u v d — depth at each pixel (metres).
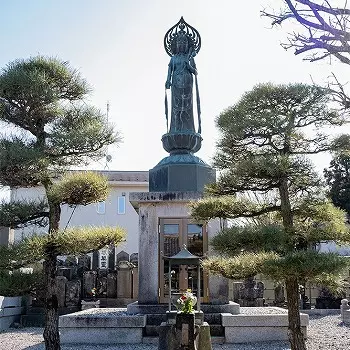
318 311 24.38
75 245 10.30
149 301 15.06
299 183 10.35
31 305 20.98
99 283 23.81
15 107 11.16
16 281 10.45
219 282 15.08
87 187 10.63
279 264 8.75
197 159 16.44
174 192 15.28
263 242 9.66
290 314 9.65
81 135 10.70
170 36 18.11
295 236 9.81
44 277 10.58
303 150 10.75
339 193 36.66
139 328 14.09
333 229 10.04
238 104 10.78
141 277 15.23
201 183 15.99
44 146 10.87
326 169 37.72
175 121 17.17
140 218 15.49
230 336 14.04
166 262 15.23
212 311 14.74
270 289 27.72
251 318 14.15
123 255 28.97
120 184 38.62
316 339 14.78
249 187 10.45
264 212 10.63
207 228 15.27
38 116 11.27
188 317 11.13
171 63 17.67
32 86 10.65
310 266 8.57
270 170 9.65
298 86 10.48
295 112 10.45
